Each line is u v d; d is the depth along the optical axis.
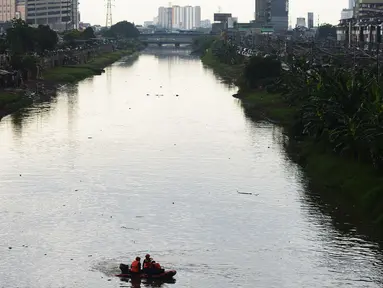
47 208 83.06
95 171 100.81
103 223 78.06
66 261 67.38
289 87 159.12
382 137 85.12
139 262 64.19
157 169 102.56
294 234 74.62
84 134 130.12
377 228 76.06
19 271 65.12
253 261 67.56
